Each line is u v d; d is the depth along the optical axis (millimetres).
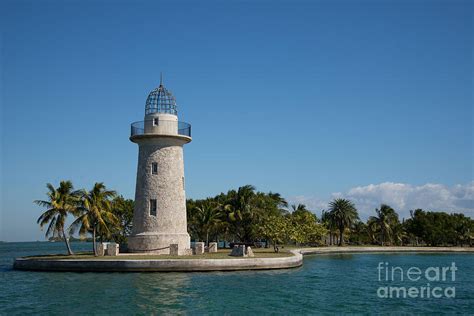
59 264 43219
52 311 26891
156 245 51312
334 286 37875
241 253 49000
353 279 43156
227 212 82188
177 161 54219
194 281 37312
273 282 38156
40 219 52844
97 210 53344
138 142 54531
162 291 32719
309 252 80625
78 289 33562
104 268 42125
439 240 122188
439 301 31969
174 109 56219
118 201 84500
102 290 33062
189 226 91625
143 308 27500
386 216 122812
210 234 87750
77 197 54219
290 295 32469
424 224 124125
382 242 123500
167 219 52312
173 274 41000
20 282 37219
